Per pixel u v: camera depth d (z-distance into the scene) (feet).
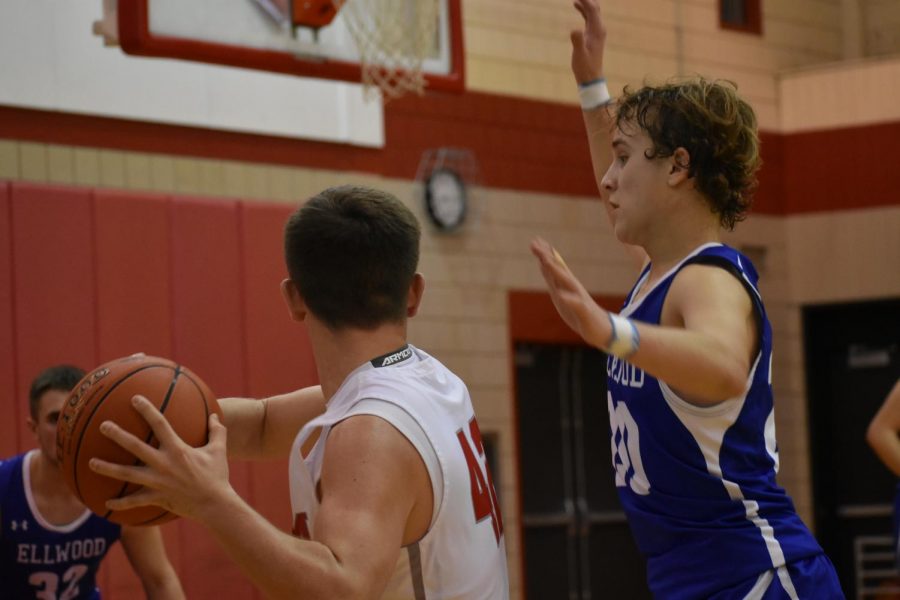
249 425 10.30
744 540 9.53
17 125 25.73
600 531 36.22
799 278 40.27
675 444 9.55
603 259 36.35
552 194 35.45
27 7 25.90
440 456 8.40
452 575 8.55
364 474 7.99
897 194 39.24
